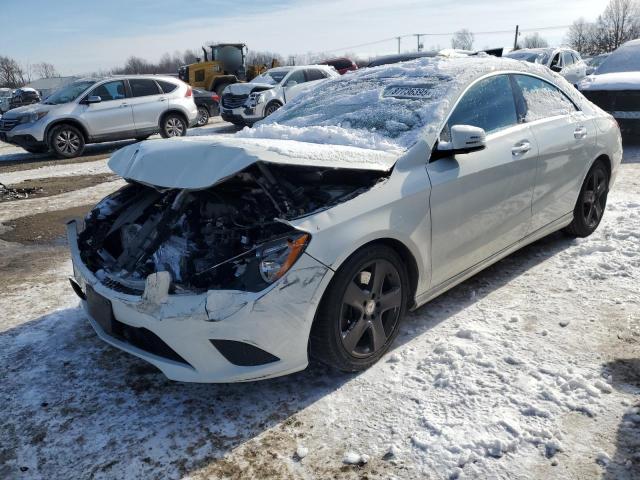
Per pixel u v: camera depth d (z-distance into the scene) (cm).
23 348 328
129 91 1235
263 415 254
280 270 237
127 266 282
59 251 520
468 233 323
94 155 1204
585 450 219
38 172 1005
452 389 261
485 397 253
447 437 229
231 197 289
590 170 432
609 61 932
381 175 279
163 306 239
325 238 248
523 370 272
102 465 229
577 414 239
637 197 551
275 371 248
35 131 1117
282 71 1497
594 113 444
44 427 255
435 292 317
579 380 258
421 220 289
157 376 292
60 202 737
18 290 421
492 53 701
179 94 1305
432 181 295
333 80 428
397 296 288
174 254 276
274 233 258
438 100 325
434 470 214
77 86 1220
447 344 298
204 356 238
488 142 336
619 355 281
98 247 313
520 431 229
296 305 241
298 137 325
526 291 362
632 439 223
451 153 303
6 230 602
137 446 239
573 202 418
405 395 260
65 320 363
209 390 276
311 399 263
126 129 1227
